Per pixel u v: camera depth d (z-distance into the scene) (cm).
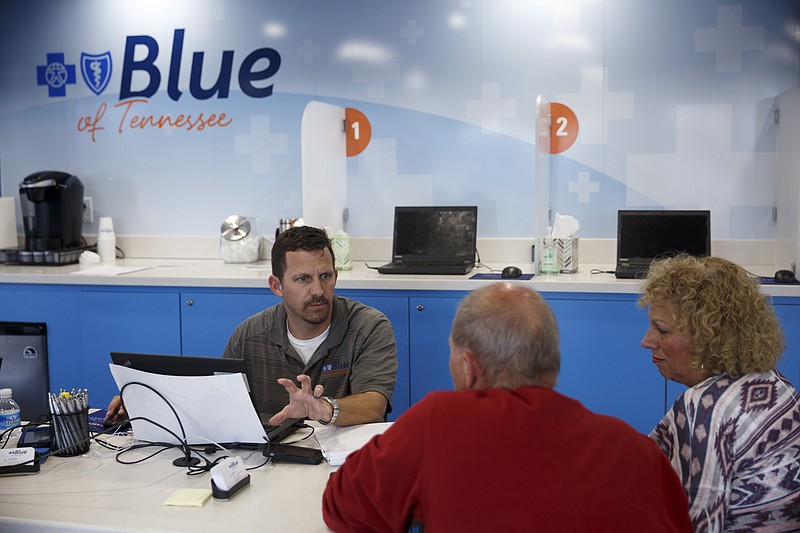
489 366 129
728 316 146
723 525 139
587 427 123
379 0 390
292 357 228
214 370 181
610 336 320
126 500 158
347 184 402
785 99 345
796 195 327
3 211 411
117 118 424
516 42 379
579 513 116
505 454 119
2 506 156
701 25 363
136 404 188
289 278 219
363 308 236
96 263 398
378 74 393
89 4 421
